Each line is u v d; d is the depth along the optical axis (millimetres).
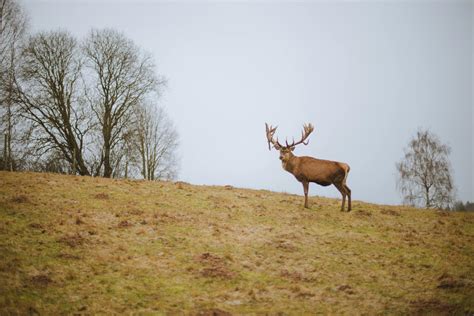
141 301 15773
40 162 50094
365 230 24906
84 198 26031
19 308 14531
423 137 63531
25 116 48594
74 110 52406
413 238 24000
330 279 18469
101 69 52906
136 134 57469
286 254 20625
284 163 28562
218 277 17891
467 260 21125
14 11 49594
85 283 16609
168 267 18422
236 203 28141
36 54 49688
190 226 23141
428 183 61375
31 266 17250
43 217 22172
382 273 19297
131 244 20266
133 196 27672
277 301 16422
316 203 30172
